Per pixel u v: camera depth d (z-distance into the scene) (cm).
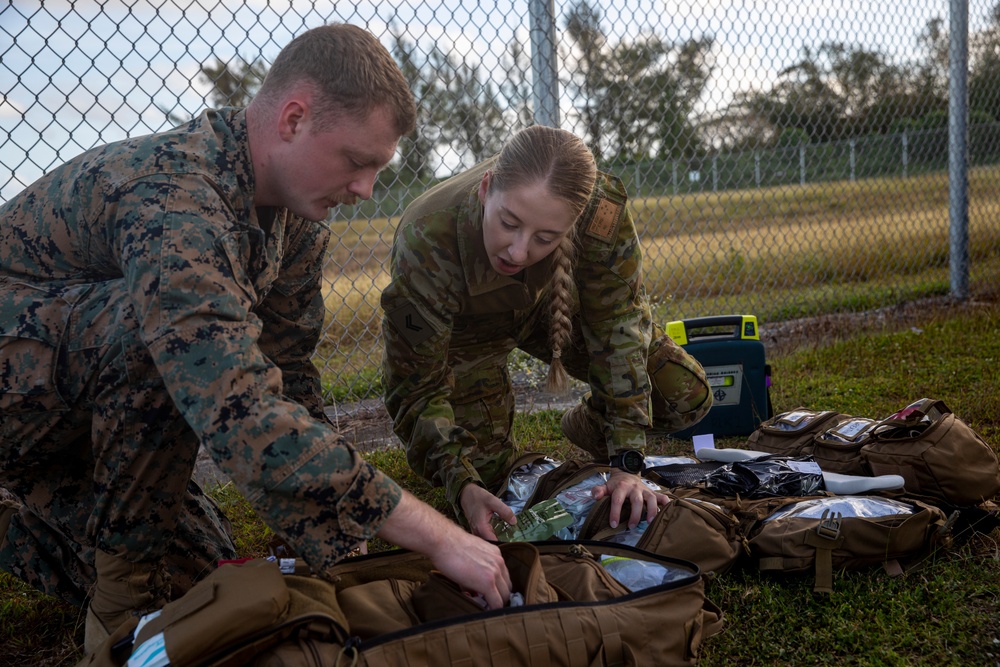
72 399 162
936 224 707
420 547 142
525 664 139
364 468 136
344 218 399
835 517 198
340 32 152
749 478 231
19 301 161
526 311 241
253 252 165
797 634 180
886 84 648
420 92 377
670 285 607
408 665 132
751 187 668
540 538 195
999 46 677
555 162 174
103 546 168
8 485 178
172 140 156
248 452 131
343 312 518
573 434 273
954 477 222
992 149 740
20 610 204
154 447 161
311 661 128
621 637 145
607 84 448
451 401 246
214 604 131
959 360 408
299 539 134
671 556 194
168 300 136
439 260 209
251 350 137
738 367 318
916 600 190
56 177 169
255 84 314
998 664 166
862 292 604
